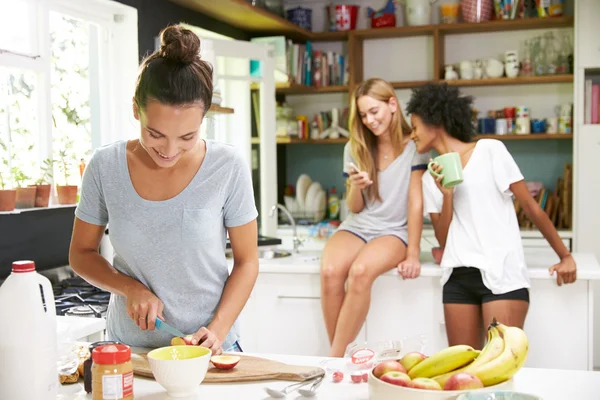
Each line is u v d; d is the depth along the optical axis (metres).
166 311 1.73
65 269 3.32
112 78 3.86
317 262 3.29
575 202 4.71
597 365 4.70
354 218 3.34
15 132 3.24
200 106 1.51
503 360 1.36
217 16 4.68
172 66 1.48
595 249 4.68
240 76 4.59
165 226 1.67
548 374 1.52
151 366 1.40
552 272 2.92
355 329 3.04
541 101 5.31
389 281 3.12
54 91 3.54
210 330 1.68
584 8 4.64
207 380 1.49
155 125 1.49
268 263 3.28
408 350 1.58
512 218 2.88
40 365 1.30
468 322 2.89
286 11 5.40
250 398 1.40
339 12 5.44
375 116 3.13
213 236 1.72
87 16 3.67
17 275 1.30
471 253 2.84
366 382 1.50
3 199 2.95
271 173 4.77
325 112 5.68
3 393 1.28
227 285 1.79
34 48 3.32
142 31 3.91
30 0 3.28
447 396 1.25
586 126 4.66
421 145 3.03
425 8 5.26
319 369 1.54
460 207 2.89
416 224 3.12
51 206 3.27
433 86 3.01
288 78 5.05
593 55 4.64
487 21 5.05
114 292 1.69
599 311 4.67
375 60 5.67
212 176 1.70
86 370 1.45
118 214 1.67
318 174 5.92
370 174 3.22
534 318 2.99
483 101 5.41
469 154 2.90
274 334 3.28
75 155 3.69
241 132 4.64
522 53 5.32
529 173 5.41
